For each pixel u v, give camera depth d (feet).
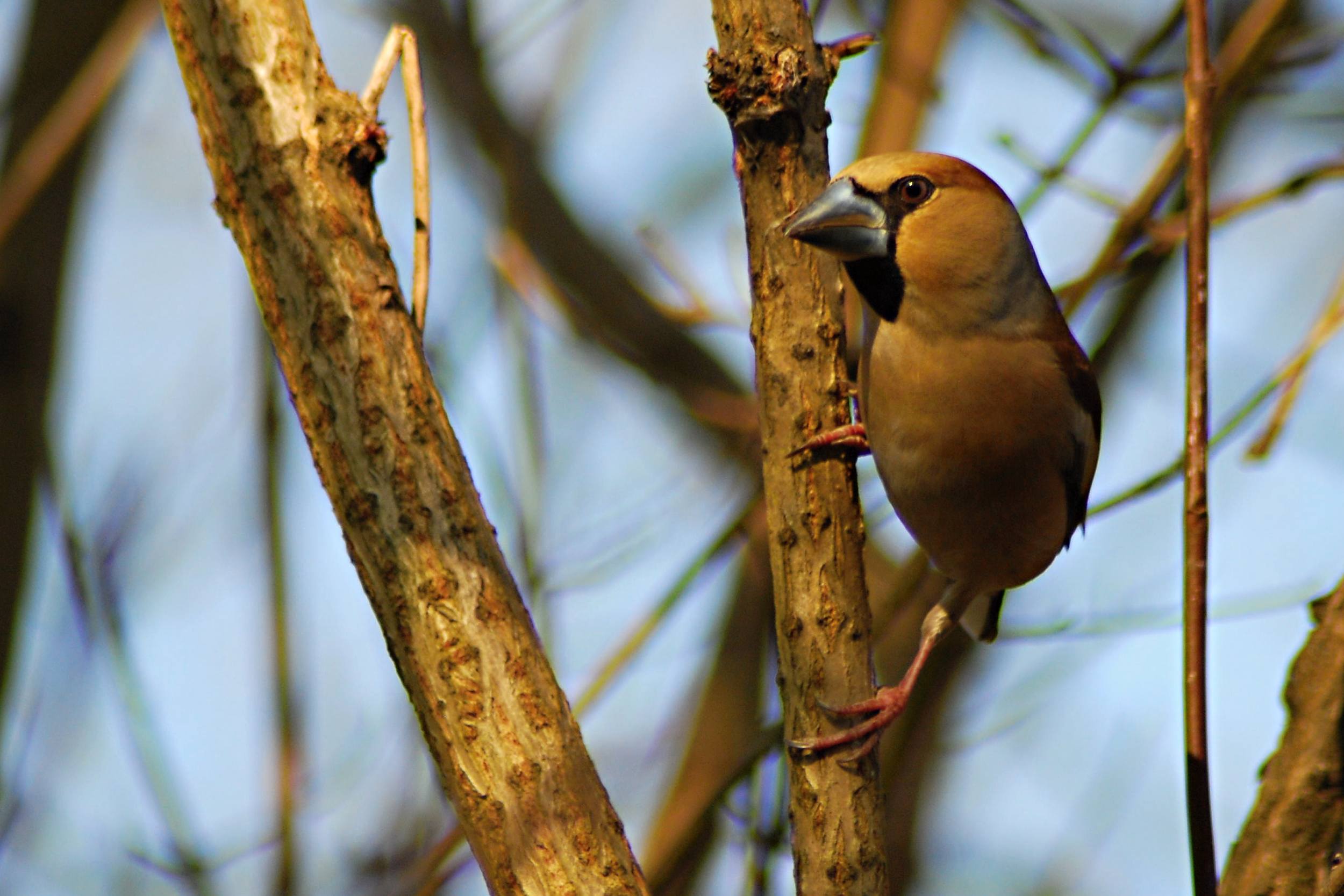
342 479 17.52
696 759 39.17
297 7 18.01
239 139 17.62
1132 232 33.55
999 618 33.40
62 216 37.83
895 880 38.47
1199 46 21.12
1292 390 28.48
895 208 26.17
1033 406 26.53
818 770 20.07
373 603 17.71
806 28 19.86
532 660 17.62
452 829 29.81
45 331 37.42
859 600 20.26
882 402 26.76
